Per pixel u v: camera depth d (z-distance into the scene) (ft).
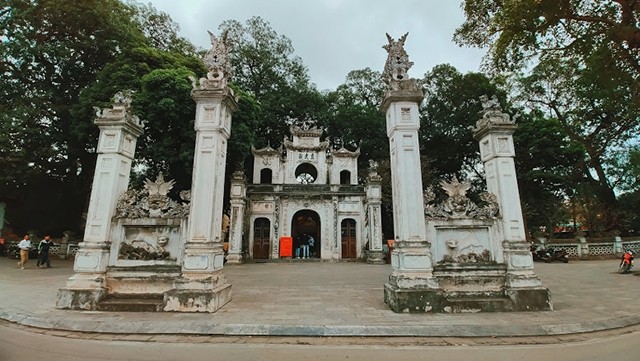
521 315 24.77
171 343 19.19
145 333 20.77
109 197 28.50
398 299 25.52
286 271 59.98
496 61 46.78
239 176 82.33
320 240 91.45
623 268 53.36
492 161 30.96
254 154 100.94
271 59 124.36
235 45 122.11
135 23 85.35
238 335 20.52
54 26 73.87
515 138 98.68
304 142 103.50
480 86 112.06
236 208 80.94
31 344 18.92
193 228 27.20
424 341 19.84
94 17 74.18
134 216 28.68
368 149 122.21
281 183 98.99
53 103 75.41
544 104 100.32
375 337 20.44
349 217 92.58
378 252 81.76
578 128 95.09
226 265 74.84
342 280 45.98
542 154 96.58
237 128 79.05
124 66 68.90
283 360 16.55
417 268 26.84
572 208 105.91
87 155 82.07
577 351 18.22
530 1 37.68
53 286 36.50
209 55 31.17
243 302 29.12
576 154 96.22
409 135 29.94
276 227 90.48
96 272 26.81
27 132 67.67
